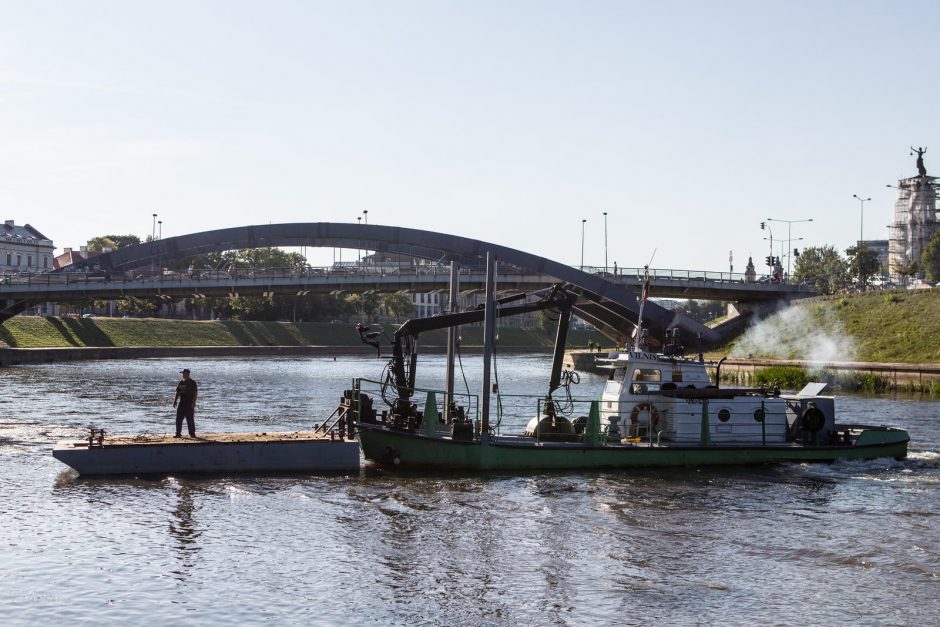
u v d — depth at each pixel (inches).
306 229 3978.8
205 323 6259.8
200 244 4138.8
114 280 4232.3
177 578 734.5
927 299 3833.7
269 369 4156.0
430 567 773.9
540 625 647.8
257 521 915.4
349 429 1211.9
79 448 1116.5
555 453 1195.9
